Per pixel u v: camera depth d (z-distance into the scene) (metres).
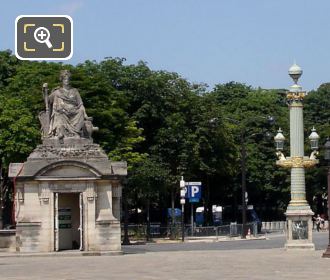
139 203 83.19
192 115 82.44
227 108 111.44
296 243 44.66
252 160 98.38
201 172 85.19
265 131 101.62
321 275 26.89
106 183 45.59
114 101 69.25
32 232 45.03
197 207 95.56
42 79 69.62
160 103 80.62
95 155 45.84
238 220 102.56
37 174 45.06
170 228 75.50
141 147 79.75
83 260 38.84
